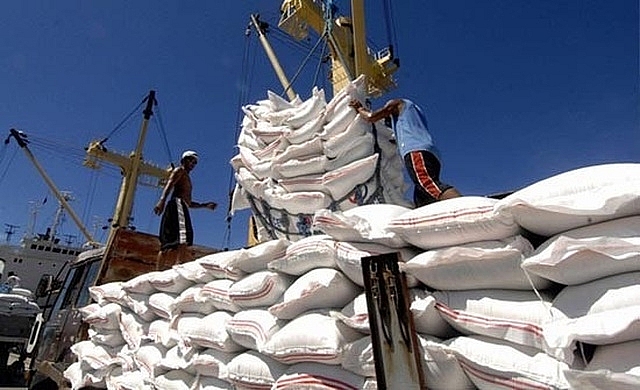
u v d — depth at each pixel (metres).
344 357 2.02
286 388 2.23
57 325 6.12
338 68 7.97
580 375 1.31
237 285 2.85
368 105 4.21
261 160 4.27
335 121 3.81
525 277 1.69
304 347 2.19
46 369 5.92
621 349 1.38
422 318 1.82
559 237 1.58
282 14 9.36
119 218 20.97
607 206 1.49
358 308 2.08
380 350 1.75
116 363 4.20
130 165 21.92
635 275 1.42
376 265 1.86
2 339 9.45
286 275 2.67
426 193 3.21
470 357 1.70
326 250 2.34
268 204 4.20
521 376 1.57
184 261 4.95
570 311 1.48
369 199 3.83
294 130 4.08
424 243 2.01
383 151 4.02
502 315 1.70
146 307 3.88
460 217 1.86
